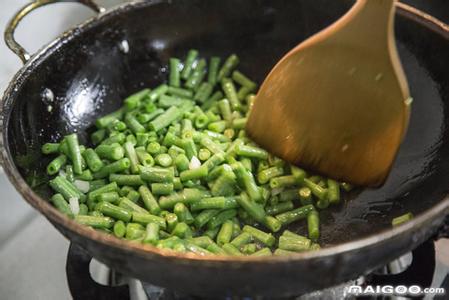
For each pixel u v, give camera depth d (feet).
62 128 1.86
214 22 1.99
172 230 1.70
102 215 1.72
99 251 1.38
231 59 2.04
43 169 1.79
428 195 1.71
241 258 1.30
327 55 1.66
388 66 1.60
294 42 1.99
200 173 1.76
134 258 1.34
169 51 2.02
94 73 1.92
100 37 1.89
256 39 2.02
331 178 1.80
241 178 1.76
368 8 1.57
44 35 2.27
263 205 1.77
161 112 1.95
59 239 1.84
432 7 1.95
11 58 2.19
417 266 1.63
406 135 1.82
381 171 1.72
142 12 1.91
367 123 1.68
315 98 1.72
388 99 1.63
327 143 1.75
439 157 1.73
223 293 1.41
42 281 1.75
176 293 1.63
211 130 1.93
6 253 1.81
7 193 1.95
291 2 1.92
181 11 1.95
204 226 1.74
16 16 1.76
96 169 1.81
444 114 1.75
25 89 1.71
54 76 1.82
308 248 1.68
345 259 1.33
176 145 1.86
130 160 1.82
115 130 1.91
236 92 2.06
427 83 1.79
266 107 1.81
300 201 1.81
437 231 1.55
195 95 2.02
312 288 1.43
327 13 1.89
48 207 1.40
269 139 1.84
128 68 1.98
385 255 1.40
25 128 1.71
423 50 1.78
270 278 1.34
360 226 1.75
